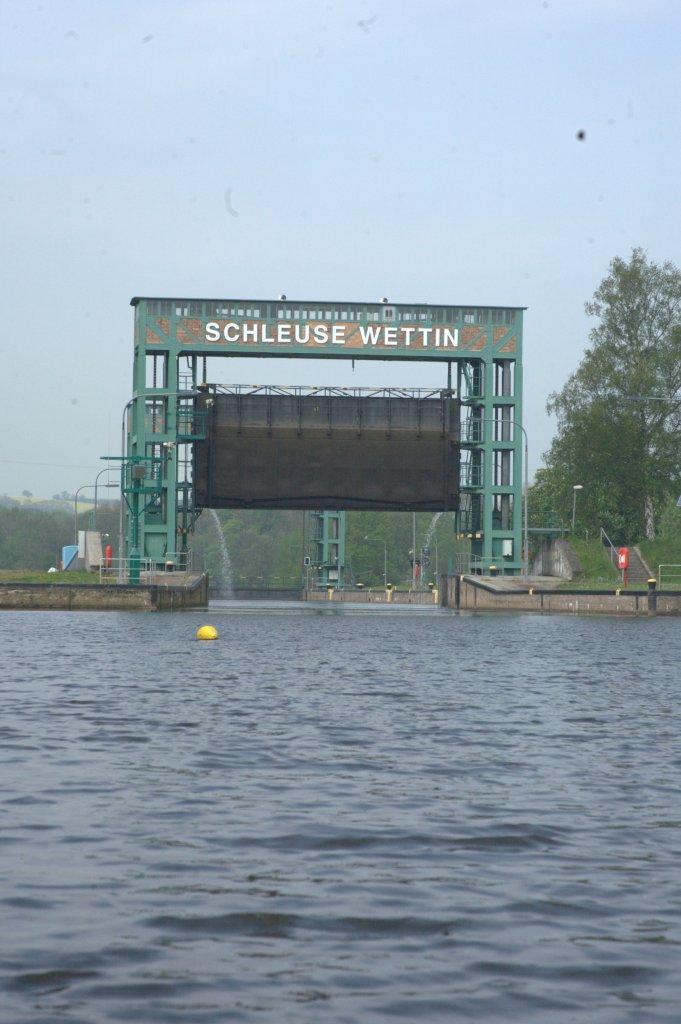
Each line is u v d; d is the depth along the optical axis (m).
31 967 33.66
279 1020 30.19
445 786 63.16
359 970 33.97
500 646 194.25
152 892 41.47
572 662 159.88
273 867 45.34
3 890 41.25
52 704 99.31
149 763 68.75
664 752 76.81
